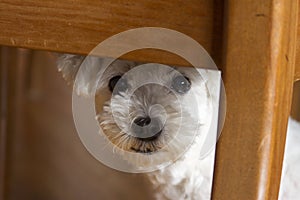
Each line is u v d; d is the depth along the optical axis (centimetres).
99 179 106
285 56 34
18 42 36
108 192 100
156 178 58
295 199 57
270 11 33
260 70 33
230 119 34
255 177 35
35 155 118
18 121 125
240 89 34
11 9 36
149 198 93
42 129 126
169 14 35
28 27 36
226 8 33
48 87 134
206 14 34
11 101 97
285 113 35
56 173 112
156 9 35
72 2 35
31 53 121
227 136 35
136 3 35
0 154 97
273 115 34
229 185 35
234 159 35
